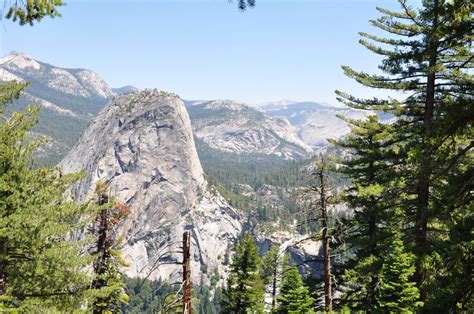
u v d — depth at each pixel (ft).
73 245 71.51
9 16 24.04
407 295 70.44
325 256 62.64
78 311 69.62
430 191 68.49
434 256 57.82
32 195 67.77
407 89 69.05
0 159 63.67
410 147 70.54
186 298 42.45
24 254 66.59
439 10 32.68
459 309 33.88
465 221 36.45
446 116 30.60
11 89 64.23
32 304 64.54
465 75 64.95
